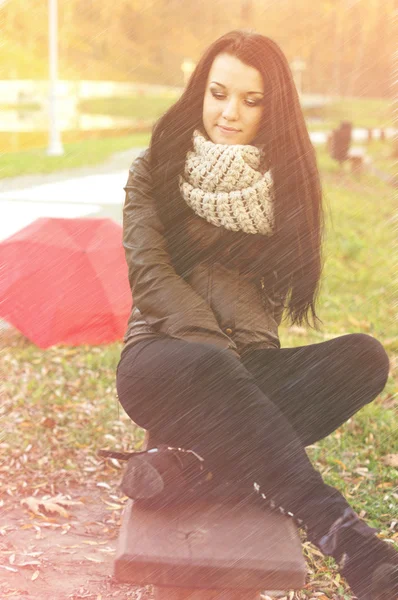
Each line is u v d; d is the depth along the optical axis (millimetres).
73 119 27172
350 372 2270
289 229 2471
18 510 3205
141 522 1795
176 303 2215
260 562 1644
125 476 1882
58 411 4301
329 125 28047
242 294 2465
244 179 2400
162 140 2434
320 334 5688
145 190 2426
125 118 27125
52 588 2609
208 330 2193
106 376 4844
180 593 1815
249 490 1950
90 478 3545
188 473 1954
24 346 5383
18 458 3697
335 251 8117
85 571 2734
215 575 1646
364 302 6598
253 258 2482
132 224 2377
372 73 27859
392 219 10461
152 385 2064
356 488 3438
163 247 2355
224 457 1951
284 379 2359
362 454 3850
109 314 4738
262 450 1907
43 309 4727
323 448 3871
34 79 27078
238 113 2400
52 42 19172
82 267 4809
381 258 8148
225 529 1786
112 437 3984
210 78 2414
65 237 4973
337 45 25391
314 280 2566
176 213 2430
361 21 22859
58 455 3758
